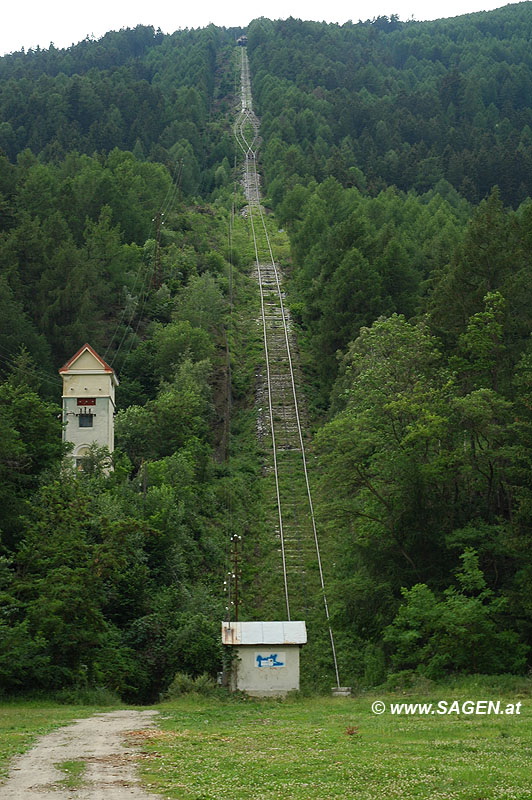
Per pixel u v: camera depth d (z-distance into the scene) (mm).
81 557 44094
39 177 118250
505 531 46156
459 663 42094
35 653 41156
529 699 35219
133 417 74812
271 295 119250
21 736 27156
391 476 49875
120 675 43969
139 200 127562
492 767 22094
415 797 19422
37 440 56188
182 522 60094
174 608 50656
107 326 94000
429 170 196750
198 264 117875
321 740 26328
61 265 89562
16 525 47344
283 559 61125
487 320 53938
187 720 31750
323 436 51594
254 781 20922
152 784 20609
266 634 43312
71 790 20031
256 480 73562
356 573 52469
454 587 47125
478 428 49000
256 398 89250
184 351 88750
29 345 79688
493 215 62594
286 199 156500
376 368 55656
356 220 97875
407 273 90062
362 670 49062
